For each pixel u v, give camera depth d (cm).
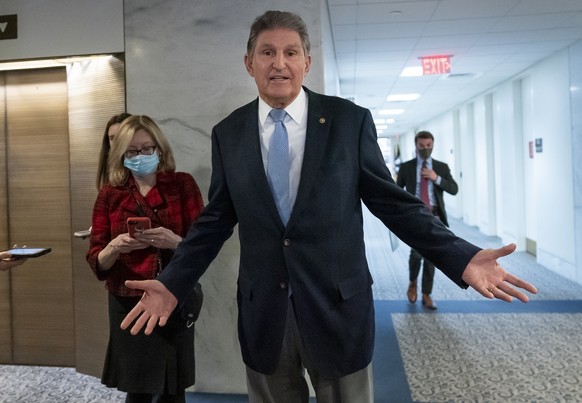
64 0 312
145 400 211
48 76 350
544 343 377
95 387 321
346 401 137
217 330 305
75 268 339
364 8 428
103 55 314
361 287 135
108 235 213
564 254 618
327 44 367
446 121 1373
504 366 336
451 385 308
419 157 457
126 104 310
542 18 474
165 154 217
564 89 604
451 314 460
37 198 357
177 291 139
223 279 303
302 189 128
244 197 135
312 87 287
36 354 362
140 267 204
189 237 146
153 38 304
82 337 340
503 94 866
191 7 300
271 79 132
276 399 146
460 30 511
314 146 130
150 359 202
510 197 849
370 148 135
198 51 300
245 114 143
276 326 134
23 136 357
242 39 296
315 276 130
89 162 330
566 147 602
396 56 632
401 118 1585
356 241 134
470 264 117
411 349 372
